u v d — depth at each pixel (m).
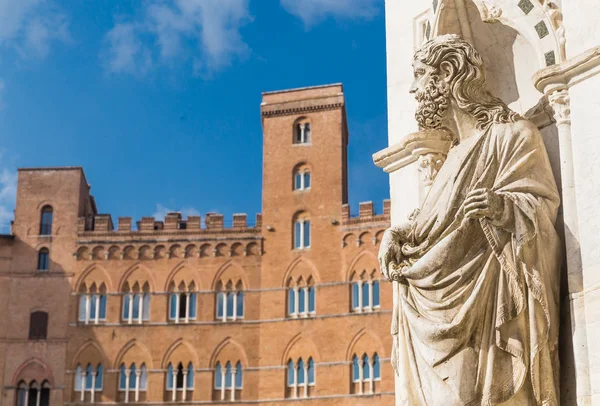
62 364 63.59
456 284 6.89
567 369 6.78
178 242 66.00
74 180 67.12
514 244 6.68
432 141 8.40
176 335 64.25
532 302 6.59
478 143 7.24
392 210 8.83
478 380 6.69
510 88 8.02
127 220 66.56
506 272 6.65
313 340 62.47
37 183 66.88
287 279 64.19
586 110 6.97
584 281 6.70
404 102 9.17
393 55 9.40
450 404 6.70
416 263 7.11
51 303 64.75
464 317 6.76
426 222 7.29
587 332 6.60
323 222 64.56
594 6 7.11
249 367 63.12
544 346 6.57
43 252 65.81
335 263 63.53
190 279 65.31
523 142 7.06
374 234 63.00
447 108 7.54
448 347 6.81
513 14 7.68
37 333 64.19
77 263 65.56
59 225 66.25
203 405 62.75
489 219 6.70
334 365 61.41
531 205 6.73
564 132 7.11
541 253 6.67
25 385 63.22
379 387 60.09
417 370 7.02
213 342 63.88
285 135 67.19
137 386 63.44
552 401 6.56
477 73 7.45
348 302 62.34
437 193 7.31
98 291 65.25
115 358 63.81
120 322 64.62
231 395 62.81
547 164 7.10
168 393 63.28
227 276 65.06
